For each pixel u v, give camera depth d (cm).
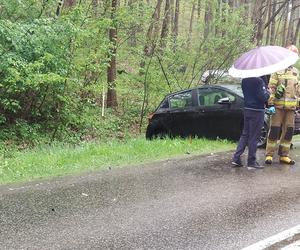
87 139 1459
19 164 848
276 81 827
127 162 865
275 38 3416
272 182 714
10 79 1209
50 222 531
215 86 1152
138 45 1680
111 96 1756
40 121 1445
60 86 1356
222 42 1728
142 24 1656
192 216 555
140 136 1500
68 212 567
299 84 835
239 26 1759
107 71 1633
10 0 1317
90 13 1534
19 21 1328
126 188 679
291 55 770
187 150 994
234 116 1088
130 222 534
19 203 600
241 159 898
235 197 633
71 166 824
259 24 2288
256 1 2334
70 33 1290
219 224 527
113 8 1567
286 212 569
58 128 1430
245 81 795
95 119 1571
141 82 1692
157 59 1666
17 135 1350
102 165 836
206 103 1156
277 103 833
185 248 458
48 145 1292
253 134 803
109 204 600
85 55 1401
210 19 1802
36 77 1212
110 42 1482
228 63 1758
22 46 1246
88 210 575
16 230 505
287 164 852
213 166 834
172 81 1714
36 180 723
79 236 490
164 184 703
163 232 502
